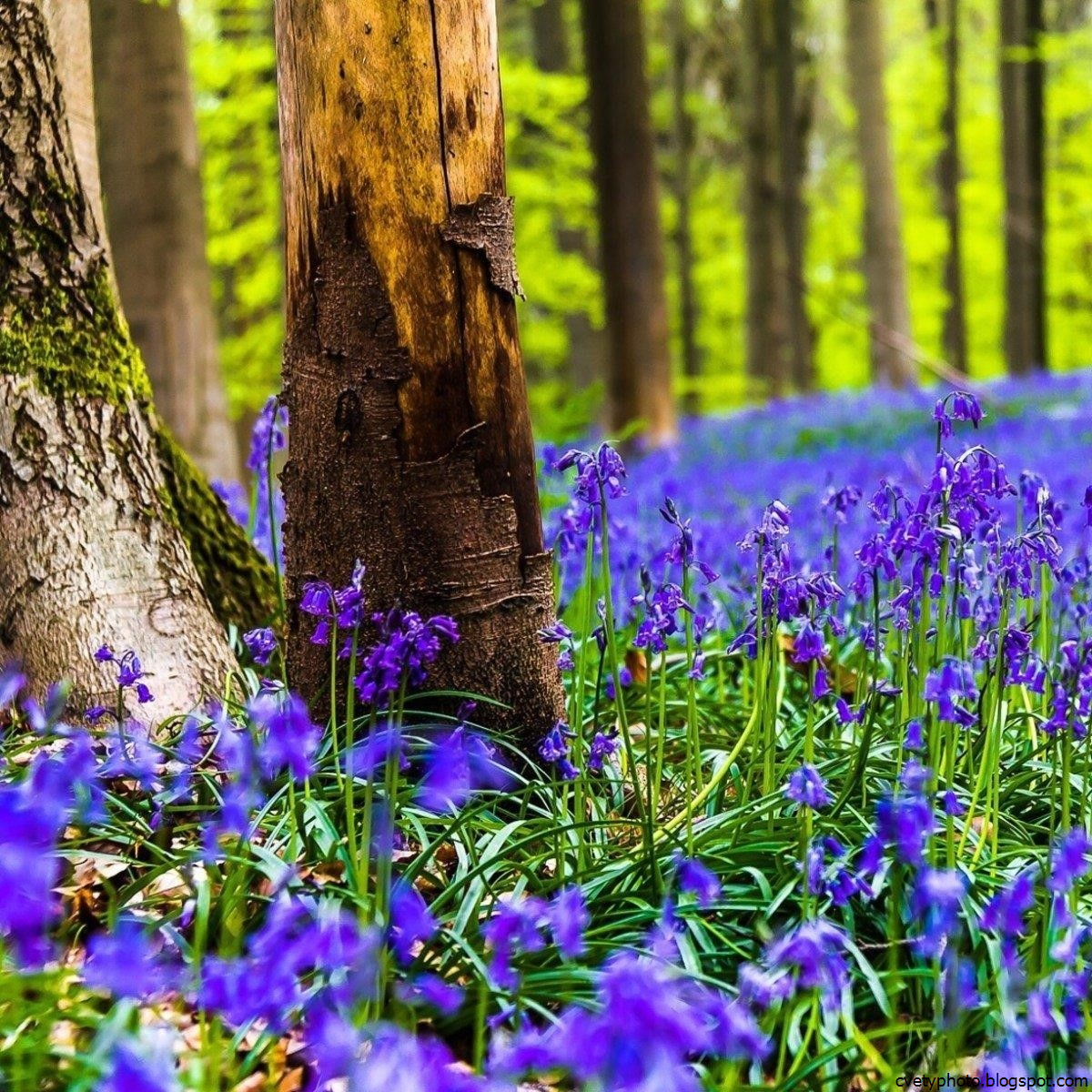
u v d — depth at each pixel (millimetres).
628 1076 1398
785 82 19031
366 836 2625
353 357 3330
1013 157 19906
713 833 2988
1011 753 3602
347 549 3404
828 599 3111
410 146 3250
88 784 2598
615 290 12789
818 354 30719
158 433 4312
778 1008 2348
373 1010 2301
